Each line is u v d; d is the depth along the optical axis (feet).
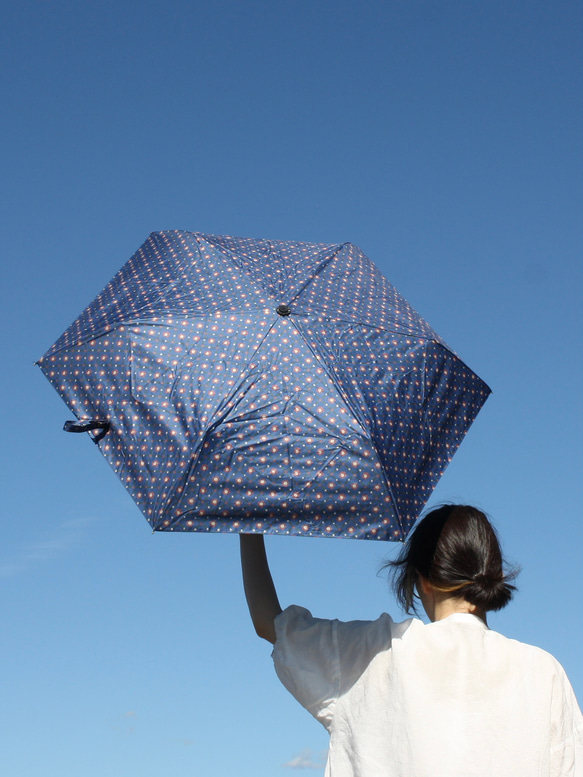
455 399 12.93
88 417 11.87
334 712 9.58
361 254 15.61
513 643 9.55
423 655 9.36
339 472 10.62
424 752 8.84
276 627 10.17
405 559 10.36
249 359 11.50
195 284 13.21
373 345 12.53
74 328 13.08
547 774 8.89
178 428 11.00
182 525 10.31
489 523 10.05
